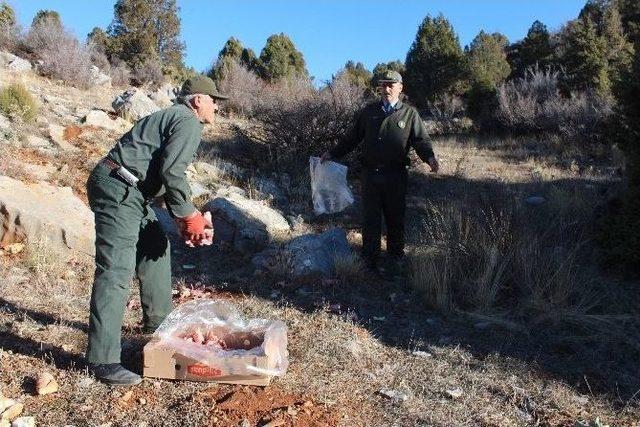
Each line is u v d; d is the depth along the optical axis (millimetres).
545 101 15508
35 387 3180
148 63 22109
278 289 5355
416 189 9016
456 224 6273
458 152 12625
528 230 6105
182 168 3254
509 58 26781
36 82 13883
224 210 6449
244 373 3389
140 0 26984
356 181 9211
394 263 6051
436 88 24094
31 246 5195
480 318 4914
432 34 24453
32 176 6668
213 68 22641
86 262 5387
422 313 5055
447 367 4082
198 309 3721
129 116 10719
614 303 5238
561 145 12547
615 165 10312
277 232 6930
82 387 3260
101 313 3305
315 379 3660
